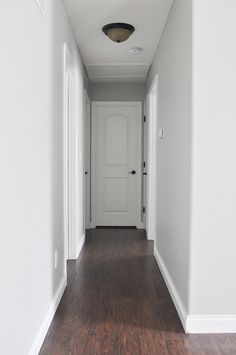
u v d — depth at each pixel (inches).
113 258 138.5
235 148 75.7
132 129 204.2
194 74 74.4
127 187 205.6
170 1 99.6
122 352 69.1
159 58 132.6
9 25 50.7
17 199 55.3
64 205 102.7
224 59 74.4
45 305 77.2
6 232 50.1
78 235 143.4
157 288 105.5
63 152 100.4
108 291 102.5
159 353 68.9
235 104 75.0
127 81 198.8
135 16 109.6
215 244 76.9
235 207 76.5
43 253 74.8
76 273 119.0
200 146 75.4
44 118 74.7
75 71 128.6
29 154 62.4
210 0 73.7
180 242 88.0
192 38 74.2
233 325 77.5
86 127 196.1
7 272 50.6
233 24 74.1
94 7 103.2
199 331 77.4
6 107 49.7
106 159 205.0
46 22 76.1
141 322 82.4
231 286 77.6
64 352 68.9
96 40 131.3
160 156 128.3
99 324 81.1
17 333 55.8
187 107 79.4
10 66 51.3
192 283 77.2
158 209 134.1
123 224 205.6
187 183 79.4
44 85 74.5
